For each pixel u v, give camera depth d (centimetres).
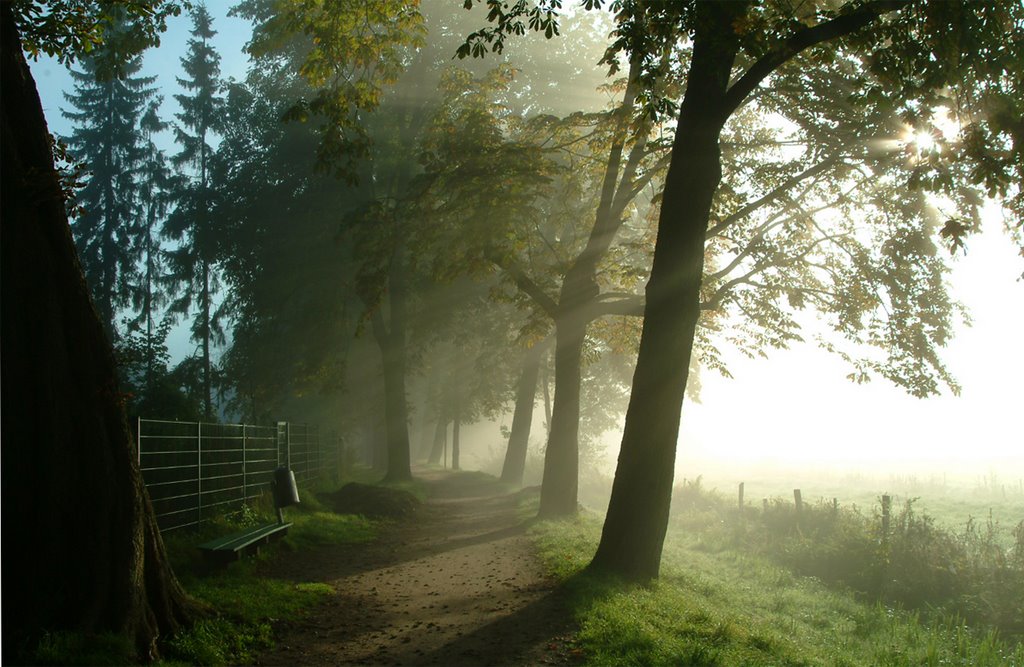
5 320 641
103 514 664
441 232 1931
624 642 751
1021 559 1448
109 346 703
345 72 1387
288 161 3244
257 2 3102
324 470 2681
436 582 1099
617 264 2094
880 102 1180
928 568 1473
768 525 1992
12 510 639
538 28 1086
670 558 1536
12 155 650
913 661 977
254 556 1160
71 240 689
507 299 2094
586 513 2033
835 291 1812
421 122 2755
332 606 926
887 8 1062
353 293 3166
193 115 4672
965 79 1157
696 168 1129
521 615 888
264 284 3294
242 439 1592
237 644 723
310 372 3084
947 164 1244
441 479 3638
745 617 1020
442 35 2767
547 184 1738
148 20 1245
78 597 641
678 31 1076
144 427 1124
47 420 651
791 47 1091
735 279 1773
